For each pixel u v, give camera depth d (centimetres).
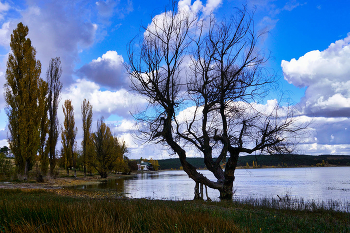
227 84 1486
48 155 3859
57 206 632
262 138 1488
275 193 2498
